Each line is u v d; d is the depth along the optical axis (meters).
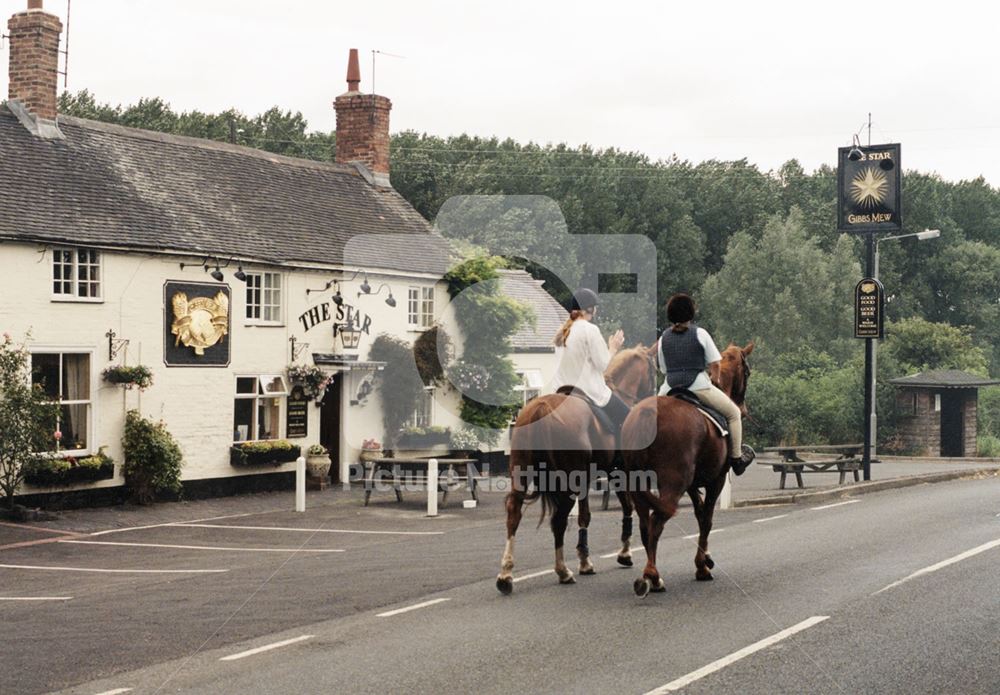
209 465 24.00
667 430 11.30
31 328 20.62
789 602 11.02
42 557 15.94
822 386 45.19
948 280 84.25
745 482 27.11
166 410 23.14
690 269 64.69
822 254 67.88
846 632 9.69
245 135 65.06
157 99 64.69
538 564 14.13
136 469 22.08
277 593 12.36
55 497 20.92
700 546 12.41
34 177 22.39
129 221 22.97
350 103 32.75
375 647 9.44
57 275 21.38
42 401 19.48
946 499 21.48
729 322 63.47
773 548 14.86
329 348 26.75
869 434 25.72
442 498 23.20
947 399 43.97
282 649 9.45
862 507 20.33
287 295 25.80
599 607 10.96
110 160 24.66
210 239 24.30
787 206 87.75
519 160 51.75
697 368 12.29
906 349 55.91
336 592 12.31
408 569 13.96
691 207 67.19
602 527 18.39
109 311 22.05
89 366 21.67
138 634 10.21
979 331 84.50
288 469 25.66
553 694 7.89
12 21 24.05
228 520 20.30
